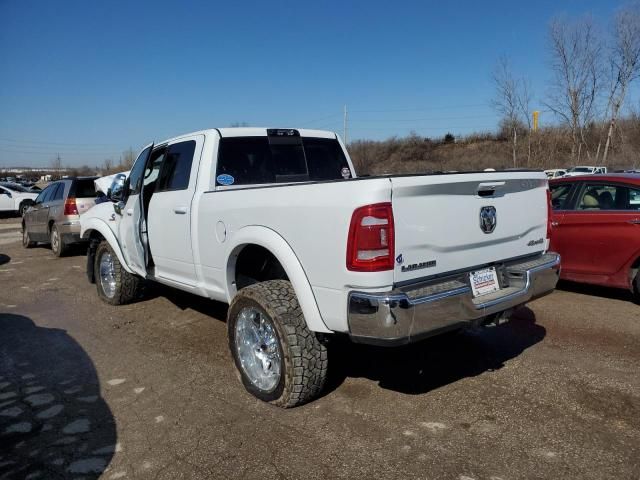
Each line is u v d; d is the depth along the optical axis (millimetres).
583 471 2820
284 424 3410
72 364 4641
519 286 3738
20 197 25500
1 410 3748
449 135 68438
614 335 4926
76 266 9945
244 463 2982
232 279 4188
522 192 3887
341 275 3070
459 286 3246
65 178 11586
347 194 3025
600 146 38531
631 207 5887
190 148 4867
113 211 6332
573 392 3754
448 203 3283
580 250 6230
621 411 3461
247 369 3842
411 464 2924
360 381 4035
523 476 2791
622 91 37625
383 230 2947
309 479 2820
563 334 4988
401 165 59875
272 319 3479
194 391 3971
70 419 3584
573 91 37906
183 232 4648
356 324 3031
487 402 3637
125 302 6594
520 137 43375
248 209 3777
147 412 3652
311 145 5461
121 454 3117
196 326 5617
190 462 3012
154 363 4586
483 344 4785
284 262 3436
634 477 2760
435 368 4258
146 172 5637
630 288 5945
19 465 3027
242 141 4844
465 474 2820
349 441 3176
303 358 3434
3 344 5254
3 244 14336
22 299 7324
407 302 2934
